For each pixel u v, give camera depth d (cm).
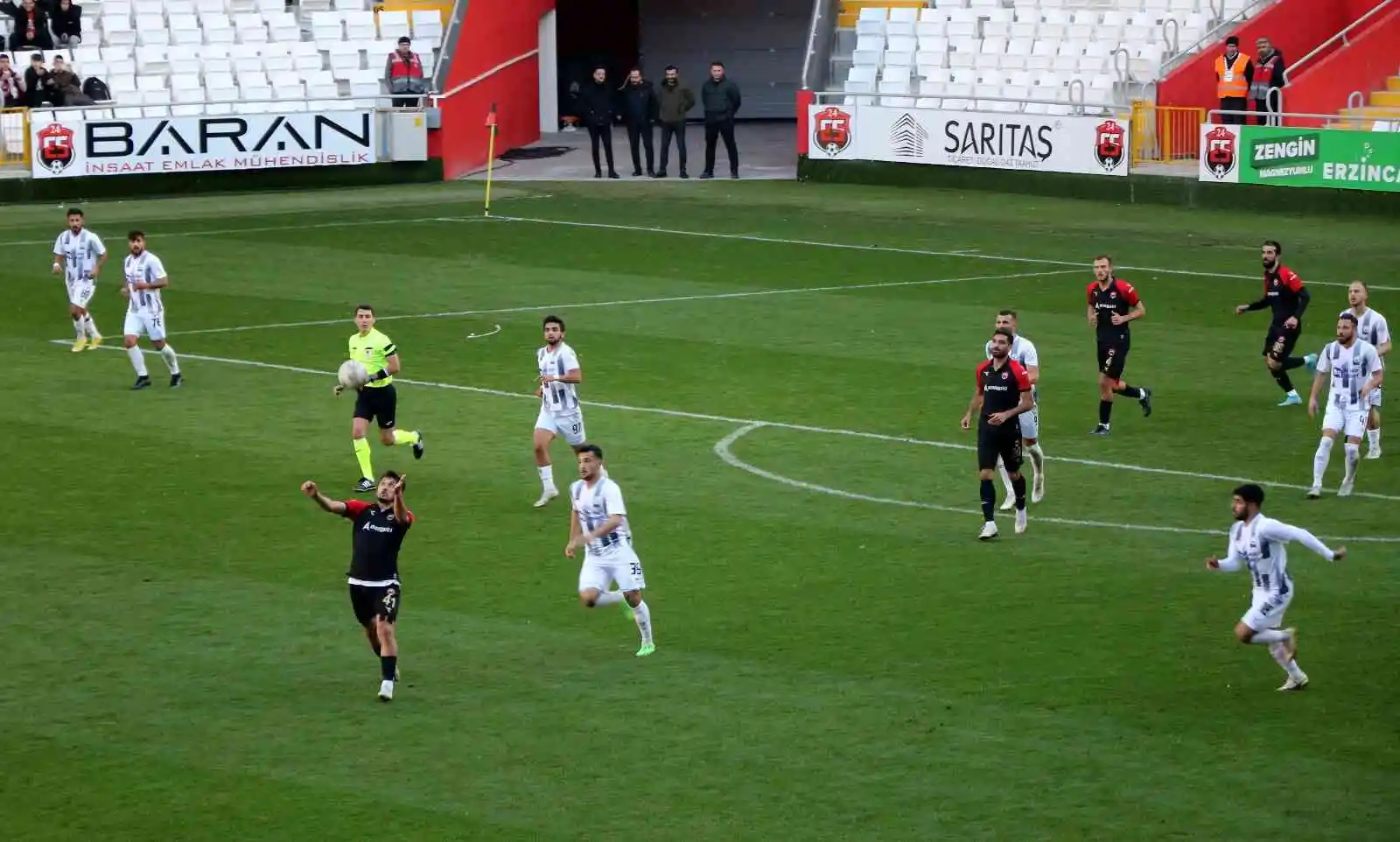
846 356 9750
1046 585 6259
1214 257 12550
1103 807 4566
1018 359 7112
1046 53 16488
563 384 7106
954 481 7538
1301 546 6650
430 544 6712
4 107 15138
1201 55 15612
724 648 5691
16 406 8662
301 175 15862
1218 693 5288
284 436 8181
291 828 4472
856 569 6431
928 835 4422
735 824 4494
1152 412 8644
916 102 16625
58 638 5762
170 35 16638
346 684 5412
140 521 6956
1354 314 7525
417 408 8700
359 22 17188
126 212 14525
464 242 13238
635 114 16375
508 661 5594
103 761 4856
